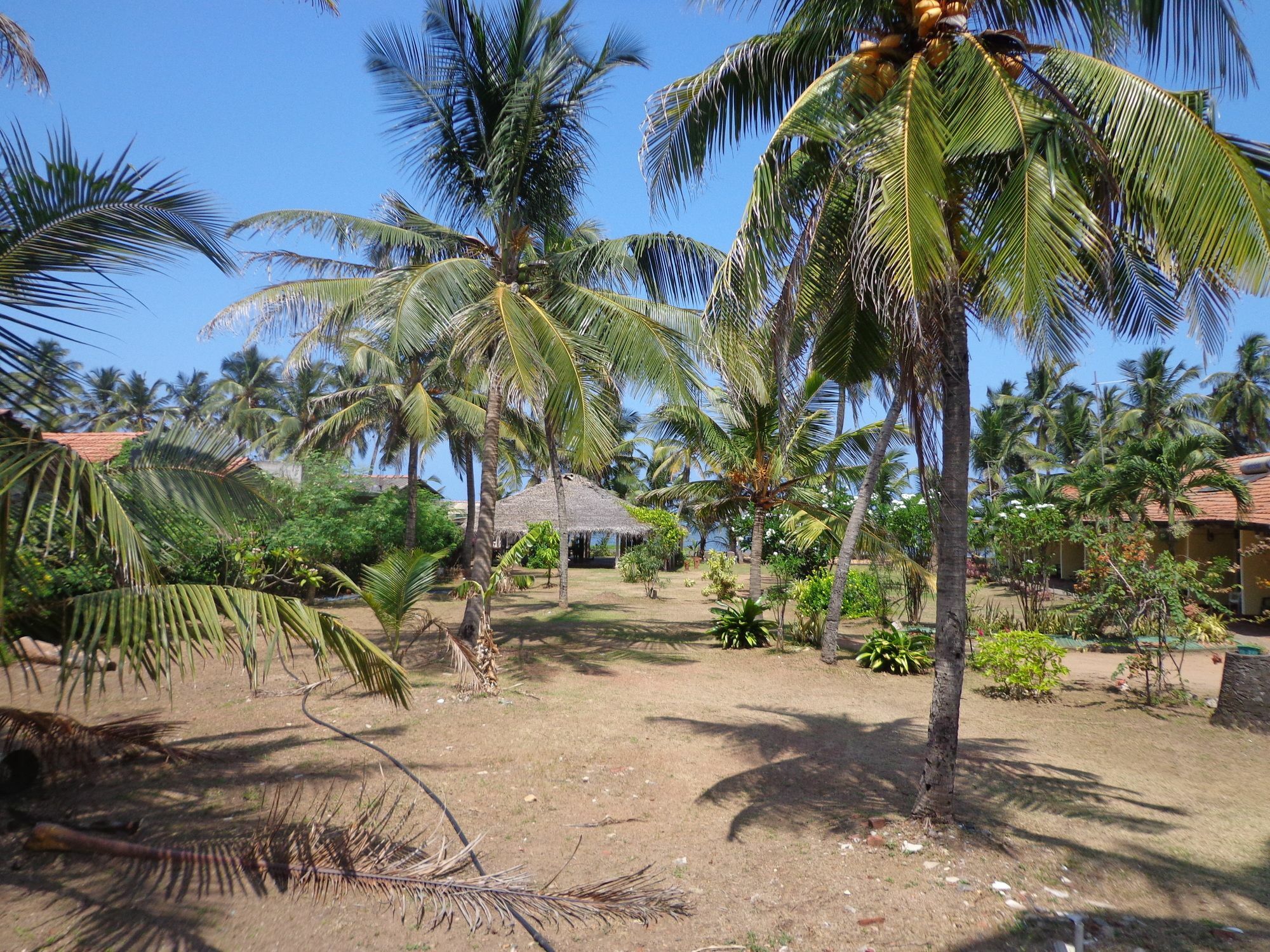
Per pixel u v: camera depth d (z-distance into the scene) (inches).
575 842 196.2
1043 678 378.3
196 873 166.4
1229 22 194.5
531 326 402.6
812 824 209.3
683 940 149.4
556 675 415.2
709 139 246.5
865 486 475.5
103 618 156.9
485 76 434.0
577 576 1282.0
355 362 826.2
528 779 242.4
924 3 192.9
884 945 145.7
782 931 151.9
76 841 171.0
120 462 192.9
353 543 742.5
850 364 262.1
